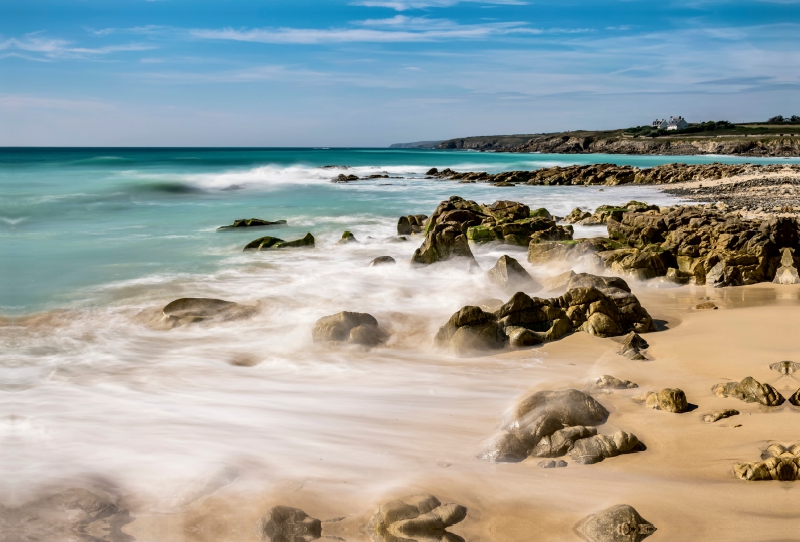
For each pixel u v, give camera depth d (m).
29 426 6.16
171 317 10.29
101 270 14.66
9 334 9.56
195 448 5.68
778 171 46.28
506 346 8.89
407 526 4.36
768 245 13.29
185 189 38.94
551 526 4.41
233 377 7.80
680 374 7.55
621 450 5.46
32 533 4.32
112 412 6.56
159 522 4.51
